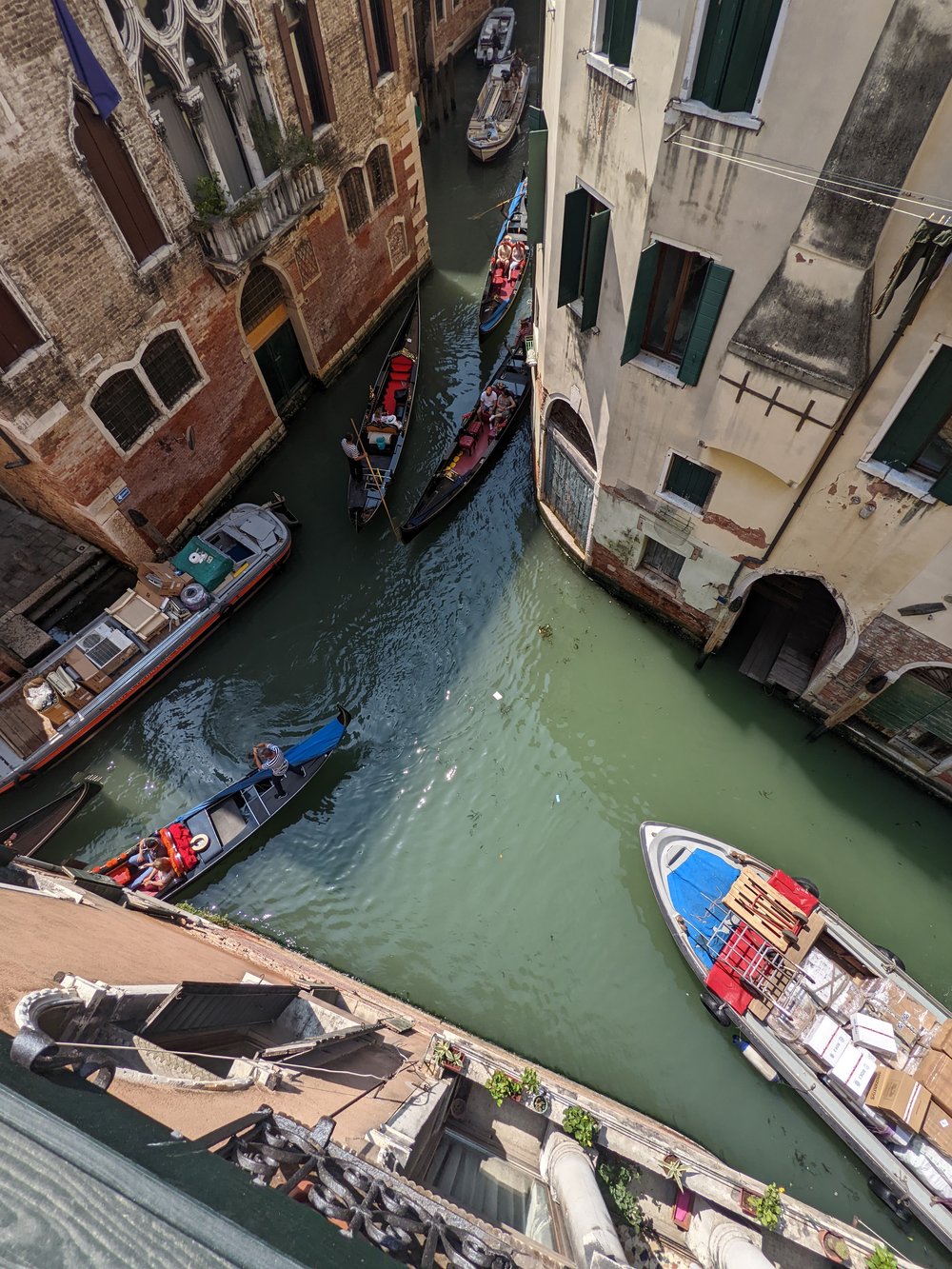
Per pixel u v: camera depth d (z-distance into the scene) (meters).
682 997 10.52
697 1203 7.92
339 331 17.94
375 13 14.88
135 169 11.11
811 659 12.48
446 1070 8.20
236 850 12.04
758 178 6.92
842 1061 9.09
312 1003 7.83
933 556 8.51
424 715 13.38
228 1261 2.00
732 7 6.12
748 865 10.64
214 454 15.32
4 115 9.16
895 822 11.45
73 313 11.08
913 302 6.57
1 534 15.24
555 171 9.49
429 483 15.93
